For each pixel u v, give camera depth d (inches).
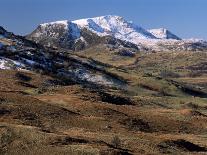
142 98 5590.6
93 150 1943.9
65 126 2822.3
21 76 5378.9
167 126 3715.6
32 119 2834.6
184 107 5575.8
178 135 3405.5
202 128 3897.6
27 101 3284.9
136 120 3543.3
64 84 5644.7
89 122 3088.1
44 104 3297.2
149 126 3543.3
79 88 4783.5
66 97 3983.8
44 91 4485.7
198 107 5777.6
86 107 3671.3
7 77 5191.9
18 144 1916.8
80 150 1913.1
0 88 4207.7
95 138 2385.6
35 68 6033.5
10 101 3201.3
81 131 2699.3
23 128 2186.3
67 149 1911.9
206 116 4510.3
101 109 3656.5
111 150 2028.8
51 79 5590.6
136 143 2496.3
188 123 3976.4
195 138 3326.8
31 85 4936.0
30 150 1865.2
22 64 6008.9
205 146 2972.4
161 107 5167.3
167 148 2573.8
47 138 2059.5
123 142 2458.2
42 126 2669.8
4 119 2679.6
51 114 3073.3
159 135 3186.5
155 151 2390.5
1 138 1945.1
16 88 4530.0
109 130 2987.2
